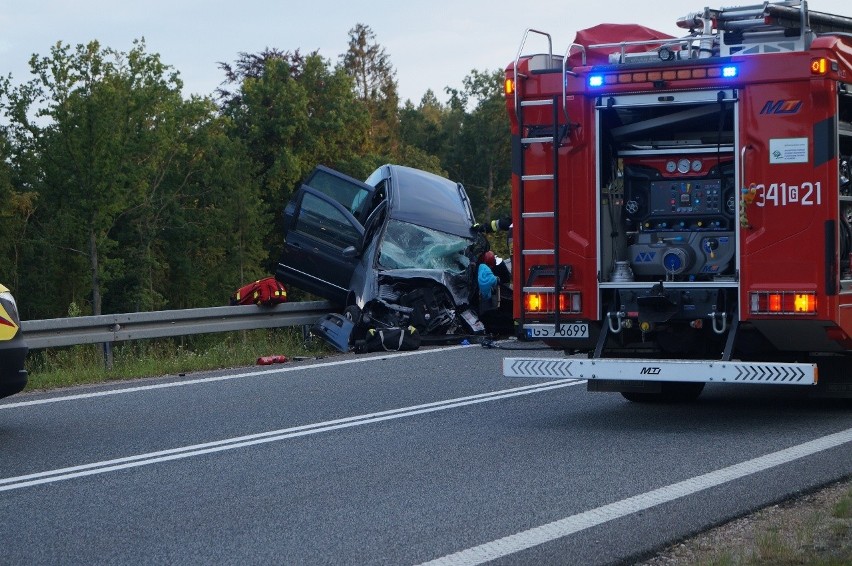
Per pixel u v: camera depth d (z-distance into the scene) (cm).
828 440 831
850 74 878
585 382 1204
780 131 864
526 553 539
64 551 557
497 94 9544
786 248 866
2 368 856
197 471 750
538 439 859
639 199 959
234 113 6581
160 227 6012
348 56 10012
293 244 1798
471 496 665
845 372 938
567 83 925
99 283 5369
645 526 587
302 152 6519
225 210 6034
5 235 5459
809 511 621
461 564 522
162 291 6147
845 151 893
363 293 1702
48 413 1013
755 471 721
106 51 5394
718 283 897
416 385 1187
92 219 5341
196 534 585
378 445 841
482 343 1603
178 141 6003
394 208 1825
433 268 1791
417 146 10269
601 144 934
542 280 948
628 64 905
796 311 862
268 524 604
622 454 791
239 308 1633
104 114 5275
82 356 1471
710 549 549
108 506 652
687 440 846
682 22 960
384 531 585
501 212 9225
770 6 904
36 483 717
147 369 1334
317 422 949
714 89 886
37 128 5366
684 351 936
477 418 968
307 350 1609
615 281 937
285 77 6538
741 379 848
